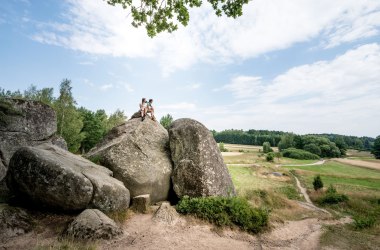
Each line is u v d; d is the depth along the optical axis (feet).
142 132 53.78
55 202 31.63
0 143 46.57
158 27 35.19
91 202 33.32
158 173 47.73
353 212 73.41
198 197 44.80
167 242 30.32
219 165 50.70
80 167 36.70
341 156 367.66
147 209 39.65
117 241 28.89
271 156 227.81
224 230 36.55
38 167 30.86
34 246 25.35
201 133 50.83
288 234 40.96
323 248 36.29
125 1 34.14
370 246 38.01
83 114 201.16
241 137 534.37
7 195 33.73
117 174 44.96
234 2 31.42
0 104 48.16
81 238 27.55
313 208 73.51
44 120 55.52
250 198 69.41
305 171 161.07
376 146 333.21
